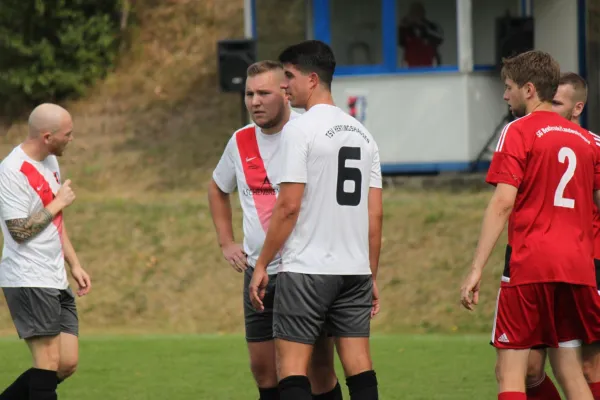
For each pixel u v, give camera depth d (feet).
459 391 94.22
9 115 233.76
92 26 243.40
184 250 157.79
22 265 74.54
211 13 257.14
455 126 186.29
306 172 64.75
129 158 212.43
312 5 190.60
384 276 146.51
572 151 65.46
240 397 92.63
